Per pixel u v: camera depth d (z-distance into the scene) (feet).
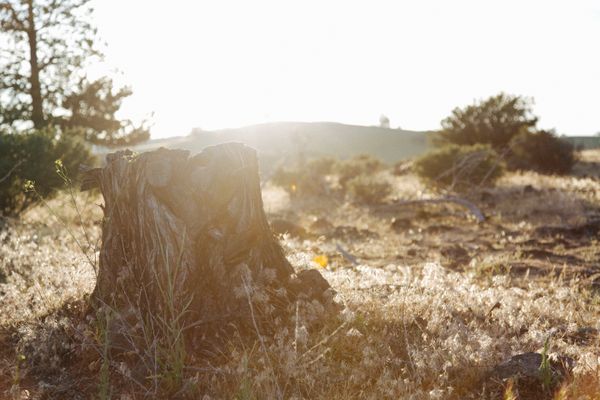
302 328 12.41
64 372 13.21
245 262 15.07
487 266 25.32
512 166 83.61
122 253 15.21
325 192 68.08
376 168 99.55
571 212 44.42
